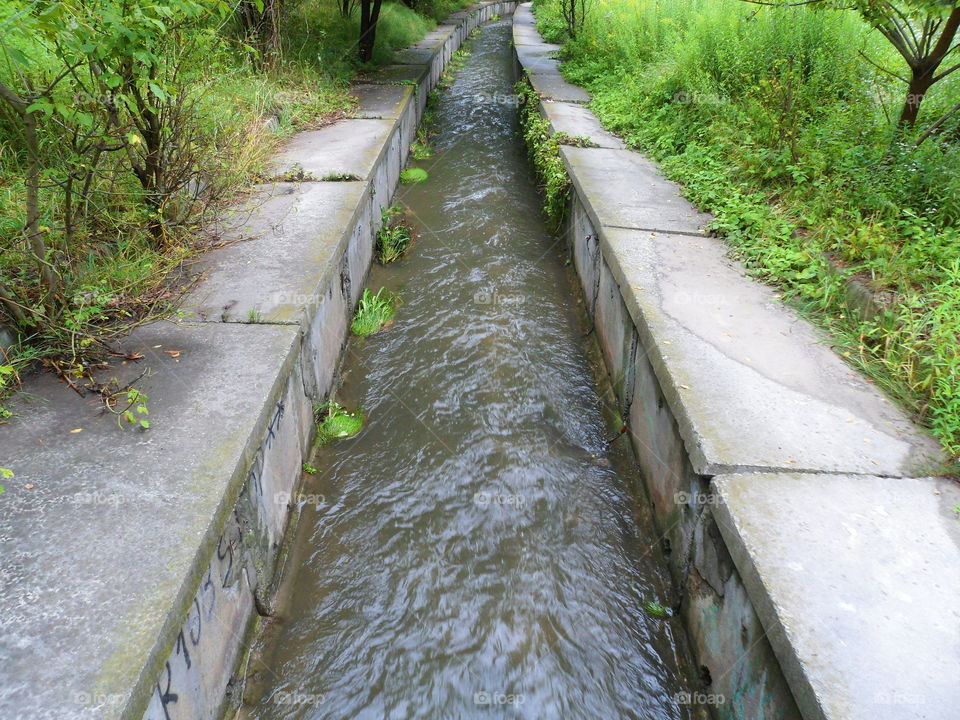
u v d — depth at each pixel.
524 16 23.58
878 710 1.76
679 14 9.89
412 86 10.12
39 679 1.73
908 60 5.07
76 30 2.77
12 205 3.46
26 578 2.02
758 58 6.96
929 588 2.12
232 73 6.58
